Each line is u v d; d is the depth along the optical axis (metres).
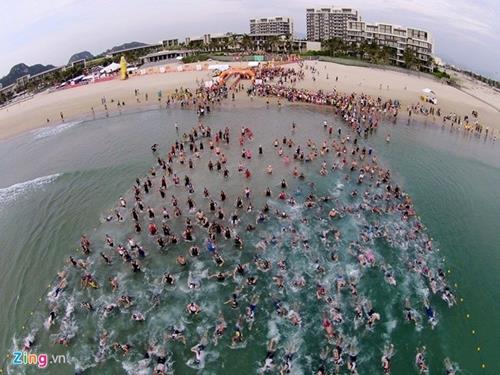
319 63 122.31
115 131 73.56
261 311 32.84
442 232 43.00
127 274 37.34
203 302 33.91
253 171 54.78
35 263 40.19
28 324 32.97
